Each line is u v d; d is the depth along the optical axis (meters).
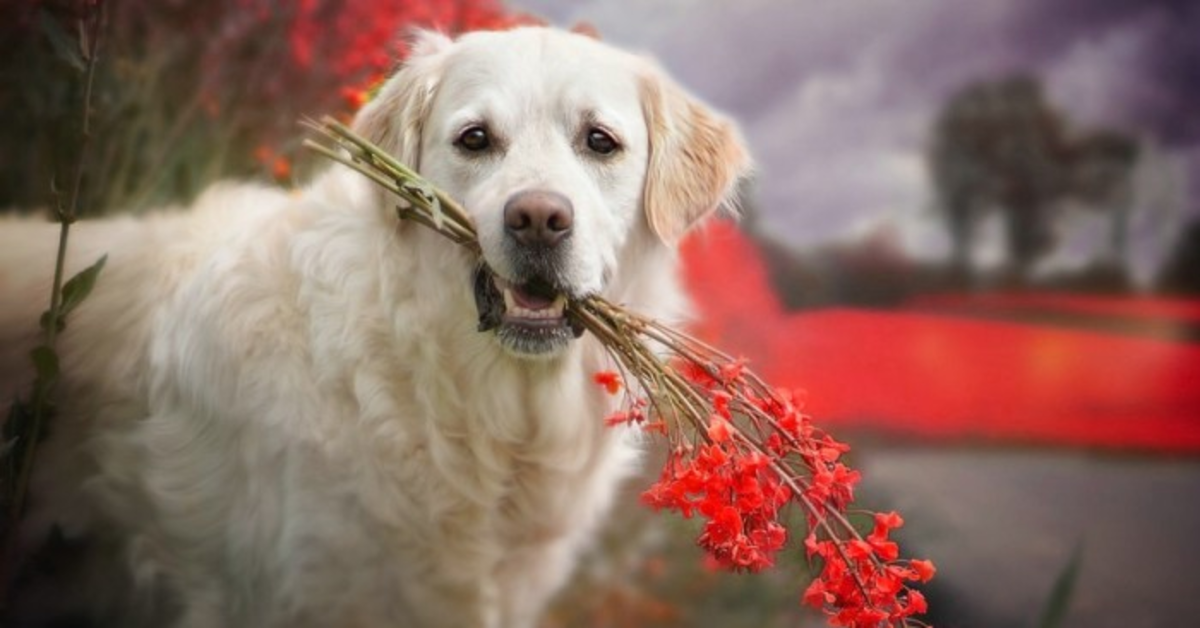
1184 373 6.95
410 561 2.97
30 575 3.27
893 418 6.56
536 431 2.96
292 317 2.96
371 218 2.94
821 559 3.18
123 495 3.21
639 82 3.01
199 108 5.05
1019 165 7.51
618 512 5.00
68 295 3.03
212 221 3.42
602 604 4.92
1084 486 6.22
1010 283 7.34
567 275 2.64
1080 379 6.92
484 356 2.87
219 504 3.08
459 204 2.82
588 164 2.83
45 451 3.29
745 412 2.69
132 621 3.33
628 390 2.80
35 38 4.05
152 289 3.31
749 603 4.88
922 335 6.93
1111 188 7.50
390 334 2.88
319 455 2.88
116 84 4.67
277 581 2.96
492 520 3.01
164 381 3.15
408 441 2.90
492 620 3.12
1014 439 6.59
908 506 5.66
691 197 3.07
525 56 2.84
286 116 5.14
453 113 2.84
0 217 4.03
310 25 5.15
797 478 2.67
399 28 4.97
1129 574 5.55
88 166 4.52
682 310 3.18
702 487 2.55
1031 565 5.56
